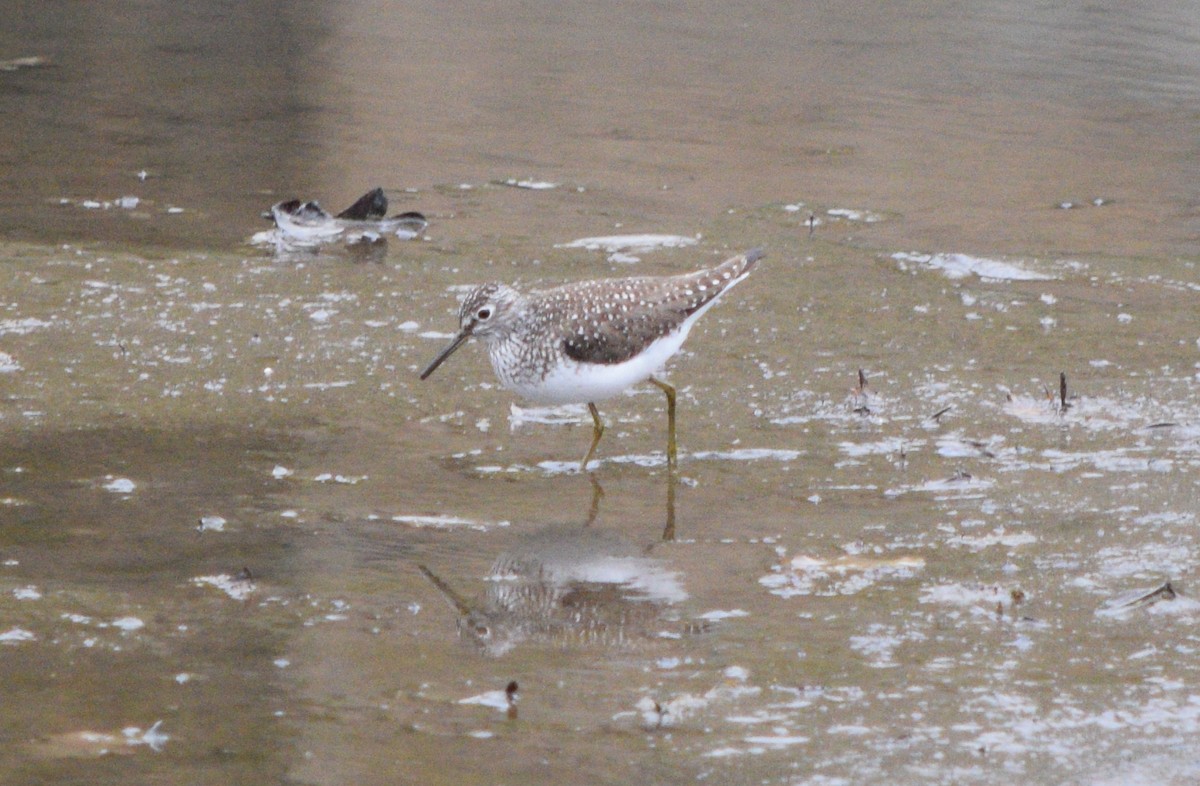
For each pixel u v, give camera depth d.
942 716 7.68
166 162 20.30
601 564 9.62
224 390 12.78
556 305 11.45
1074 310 15.20
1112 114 23.45
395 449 11.63
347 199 18.94
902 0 31.83
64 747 7.29
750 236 17.66
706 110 23.58
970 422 12.25
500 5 30.91
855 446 11.77
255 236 17.41
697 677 8.10
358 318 14.73
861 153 21.34
